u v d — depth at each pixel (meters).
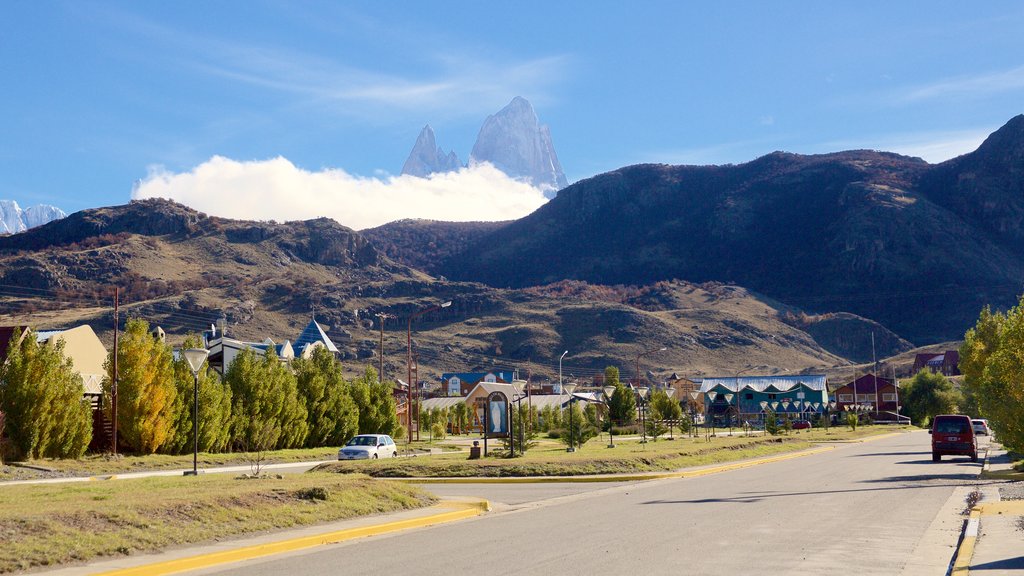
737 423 118.50
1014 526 15.48
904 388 126.06
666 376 168.12
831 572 11.58
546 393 123.88
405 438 66.12
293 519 17.19
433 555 13.66
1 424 34.69
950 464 36.31
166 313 179.38
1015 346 29.88
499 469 32.59
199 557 13.27
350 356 178.50
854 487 25.11
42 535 13.48
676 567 12.04
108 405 41.69
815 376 127.38
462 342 190.50
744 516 18.08
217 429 44.94
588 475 32.12
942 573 11.52
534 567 12.28
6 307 182.38
